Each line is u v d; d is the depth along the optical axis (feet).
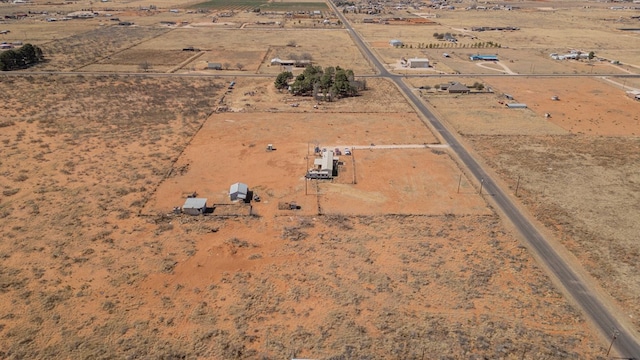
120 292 135.74
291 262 151.43
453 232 169.99
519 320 127.24
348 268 148.46
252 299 134.00
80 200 187.42
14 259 149.07
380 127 279.69
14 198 187.21
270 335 120.78
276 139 258.37
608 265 151.74
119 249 156.15
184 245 159.63
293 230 169.58
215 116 296.30
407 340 119.44
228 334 120.88
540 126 286.66
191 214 179.63
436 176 215.51
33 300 131.23
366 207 187.83
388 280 142.51
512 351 116.16
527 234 169.58
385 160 232.12
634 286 141.90
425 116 301.43
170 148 242.78
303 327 123.65
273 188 202.28
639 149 250.57
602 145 256.32
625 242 164.86
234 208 185.16
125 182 203.82
